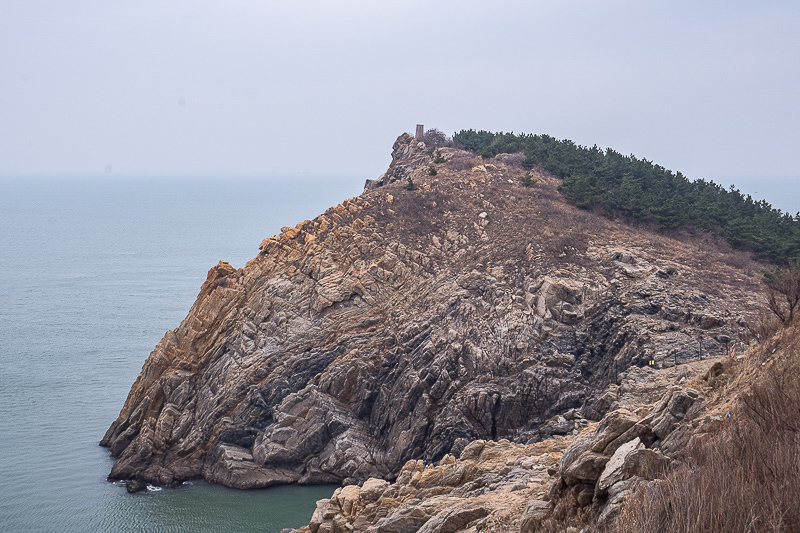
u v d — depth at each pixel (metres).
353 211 88.88
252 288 80.44
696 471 17.89
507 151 120.12
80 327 127.25
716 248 90.06
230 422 71.12
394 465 67.19
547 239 83.38
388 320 76.00
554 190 101.69
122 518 59.84
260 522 59.22
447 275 78.69
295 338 75.44
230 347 76.69
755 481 16.62
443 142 131.50
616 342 68.56
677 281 75.44
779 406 18.89
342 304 77.44
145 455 70.19
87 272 191.25
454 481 34.44
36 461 71.38
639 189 102.19
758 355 24.22
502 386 67.62
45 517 59.81
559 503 22.22
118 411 85.50
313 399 70.50
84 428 80.31
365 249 82.06
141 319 134.00
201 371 76.88
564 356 68.69
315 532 36.28
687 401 22.33
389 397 70.38
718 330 66.88
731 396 22.33
